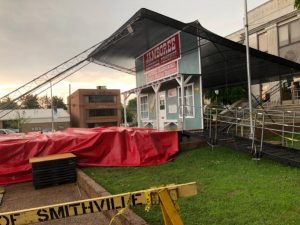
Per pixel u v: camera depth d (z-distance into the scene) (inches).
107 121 3120.1
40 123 3006.9
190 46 585.9
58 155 394.9
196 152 455.8
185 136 507.5
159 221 204.7
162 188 139.8
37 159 373.1
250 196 239.9
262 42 1040.8
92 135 435.2
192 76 572.1
